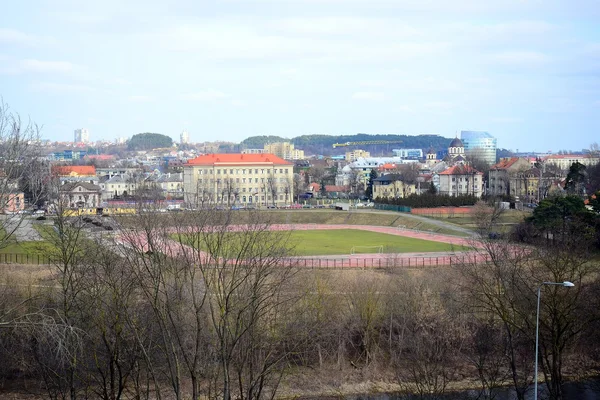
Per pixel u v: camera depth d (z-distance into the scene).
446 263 137.62
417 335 92.38
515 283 85.12
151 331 71.44
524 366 87.31
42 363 71.62
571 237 108.19
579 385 90.12
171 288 77.19
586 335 95.56
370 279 115.06
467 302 98.06
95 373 78.88
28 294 90.31
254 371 80.25
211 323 79.75
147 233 73.44
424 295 94.56
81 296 74.56
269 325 87.75
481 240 132.12
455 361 93.75
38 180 88.31
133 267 70.44
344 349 96.50
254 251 95.88
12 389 83.31
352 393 87.81
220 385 83.62
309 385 88.81
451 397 85.38
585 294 93.00
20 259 121.25
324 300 97.81
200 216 93.38
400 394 87.31
